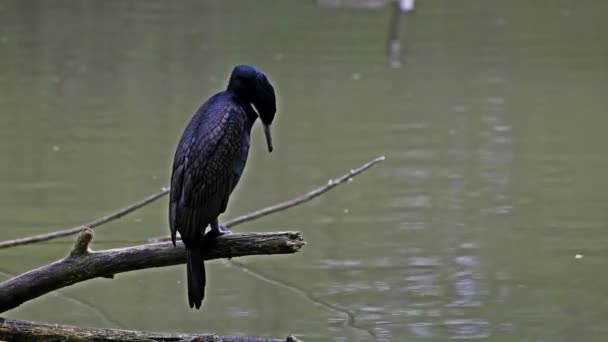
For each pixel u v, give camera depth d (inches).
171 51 914.7
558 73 823.7
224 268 431.8
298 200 371.9
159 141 622.8
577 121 669.9
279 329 357.7
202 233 239.6
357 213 494.6
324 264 430.3
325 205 506.9
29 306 388.2
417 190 527.5
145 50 919.7
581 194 518.6
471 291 398.9
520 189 528.4
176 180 242.5
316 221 484.1
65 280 256.1
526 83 787.4
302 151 604.7
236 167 245.4
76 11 1119.0
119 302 393.7
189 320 370.9
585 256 434.9
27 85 780.0
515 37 983.0
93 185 532.1
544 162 575.5
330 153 597.3
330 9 1142.3
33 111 698.2
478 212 494.6
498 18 1093.1
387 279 410.9
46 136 633.0
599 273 414.9
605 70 831.7
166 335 259.3
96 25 1039.6
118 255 255.0
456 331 362.0
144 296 400.8
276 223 483.5
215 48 931.3
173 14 1107.3
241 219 366.9
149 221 482.9
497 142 622.2
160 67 850.1
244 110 249.8
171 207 243.4
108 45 940.0
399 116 685.3
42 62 864.9
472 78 807.7
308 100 733.9
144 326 366.9
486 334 356.8
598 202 505.0
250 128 252.1
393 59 880.9
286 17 1093.1
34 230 465.4
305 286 405.7
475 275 416.5
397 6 1091.3
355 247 448.8
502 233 465.7
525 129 648.4
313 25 1049.5
